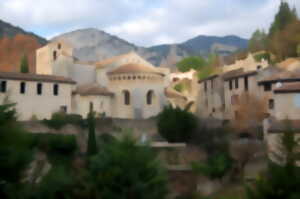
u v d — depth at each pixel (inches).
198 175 1569.9
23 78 2202.3
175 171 1599.4
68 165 1480.1
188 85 3905.0
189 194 1396.4
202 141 1852.9
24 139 631.2
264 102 2117.4
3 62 5221.5
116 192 654.5
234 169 1601.9
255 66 2736.2
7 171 589.6
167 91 3248.0
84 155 1706.4
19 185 612.7
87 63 3184.1
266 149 1594.5
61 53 3078.2
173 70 5506.9
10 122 618.5
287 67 2474.2
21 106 2177.7
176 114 1866.4
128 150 703.7
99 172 676.7
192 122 1860.2
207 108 2947.8
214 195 1421.0
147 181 679.1
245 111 2050.9
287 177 617.3
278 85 1972.2
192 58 5073.8
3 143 597.6
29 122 1926.7
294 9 4082.2
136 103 2608.3
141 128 2256.4
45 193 665.0
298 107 1835.6
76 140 1750.7
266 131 1759.4
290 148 697.6
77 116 2150.6
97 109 2524.6
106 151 708.0
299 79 2047.2
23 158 610.9
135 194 651.5
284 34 3607.3
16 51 5575.8
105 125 2161.7
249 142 1665.8
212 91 2861.7
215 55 4736.7
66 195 667.4
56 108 2333.9
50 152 1610.5
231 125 1980.8
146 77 2682.1
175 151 1761.8
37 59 3282.5
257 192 633.6
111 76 2743.6
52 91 2332.7
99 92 2561.5
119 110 2662.4
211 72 3646.7
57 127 2000.5
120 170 668.7
